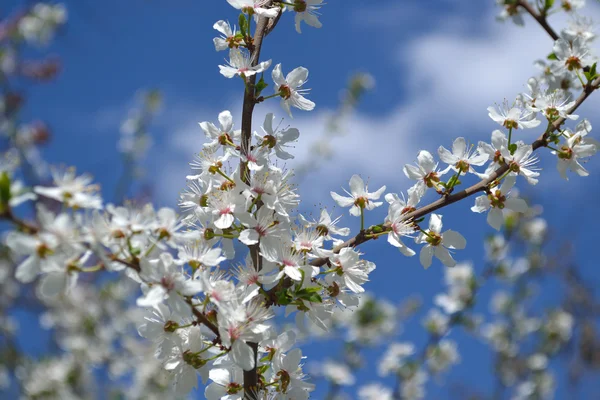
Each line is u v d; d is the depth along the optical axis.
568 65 0.98
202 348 0.84
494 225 0.89
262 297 0.85
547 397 1.95
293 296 0.84
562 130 0.91
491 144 0.89
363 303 1.74
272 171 0.86
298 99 0.89
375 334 1.73
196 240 0.84
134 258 0.80
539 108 0.91
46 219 0.78
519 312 2.00
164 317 0.84
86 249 0.79
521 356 2.00
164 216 0.81
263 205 0.86
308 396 0.85
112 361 1.99
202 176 0.87
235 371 0.85
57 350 2.00
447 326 1.59
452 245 0.89
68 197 0.79
